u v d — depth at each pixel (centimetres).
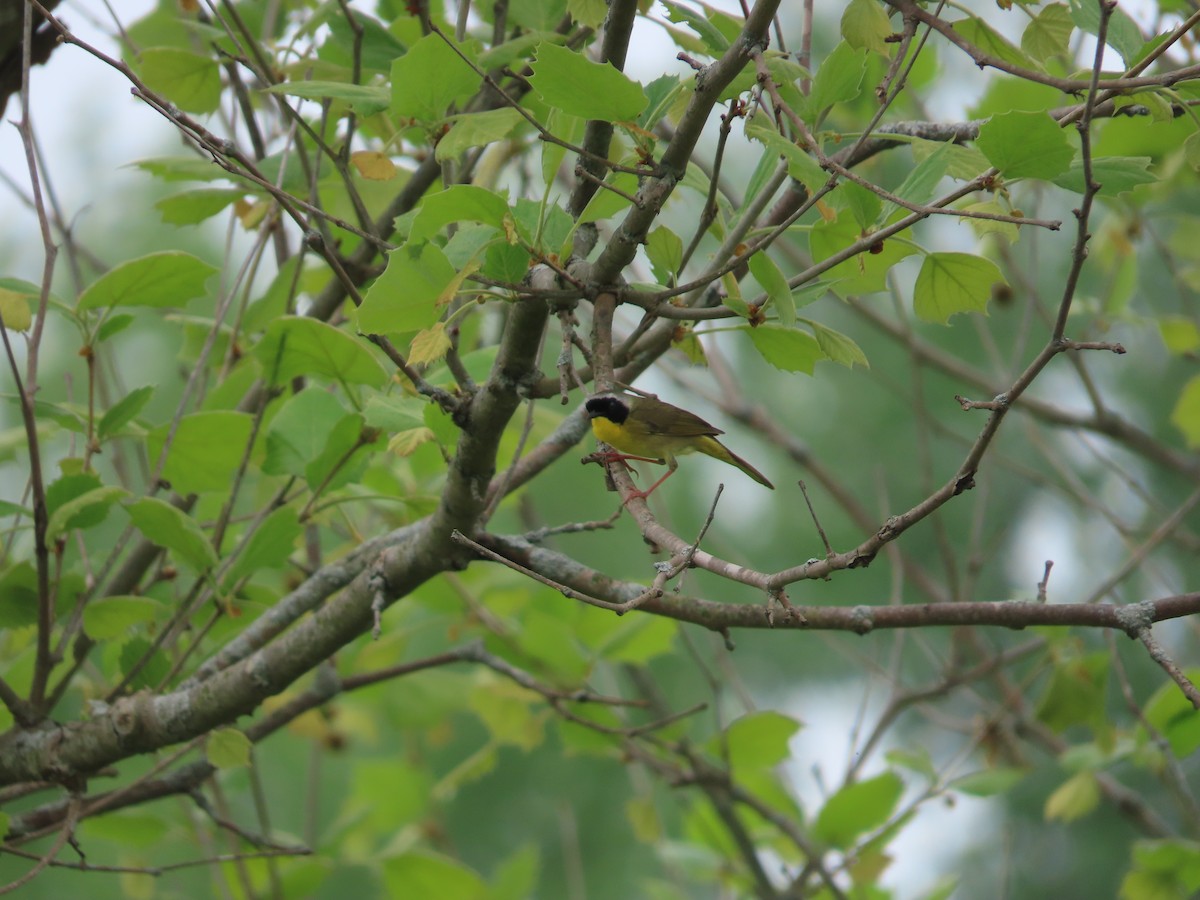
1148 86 543
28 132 657
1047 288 2100
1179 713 1008
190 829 1076
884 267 693
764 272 585
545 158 599
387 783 1283
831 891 1046
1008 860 1060
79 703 1583
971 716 2127
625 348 656
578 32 871
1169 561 2019
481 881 1108
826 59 624
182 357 1029
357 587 712
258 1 1100
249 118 932
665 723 916
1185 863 993
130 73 601
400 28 935
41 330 679
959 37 573
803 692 2231
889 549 1230
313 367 767
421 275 593
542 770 2025
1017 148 543
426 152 970
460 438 657
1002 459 1201
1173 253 1366
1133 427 1245
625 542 2136
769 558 2230
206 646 930
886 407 2247
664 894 1199
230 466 823
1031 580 2167
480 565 1152
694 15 631
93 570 931
